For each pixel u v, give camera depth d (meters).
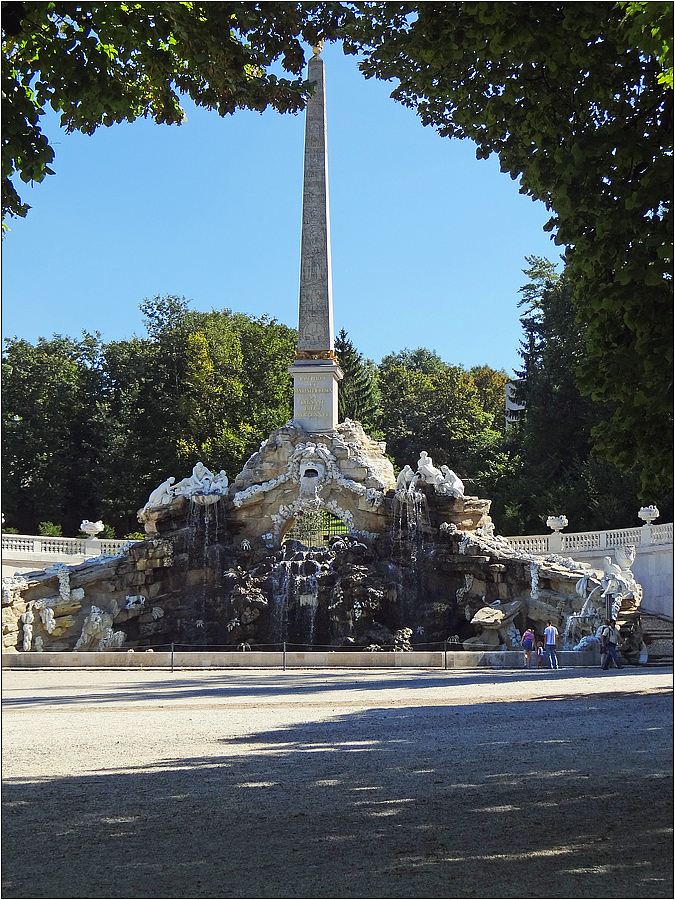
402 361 147.00
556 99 18.09
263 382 101.56
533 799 13.49
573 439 81.50
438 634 53.19
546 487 78.56
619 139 15.84
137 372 101.00
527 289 94.12
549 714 22.59
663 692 27.27
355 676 36.19
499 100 18.97
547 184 17.36
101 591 56.94
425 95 21.17
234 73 18.42
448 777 15.30
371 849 11.06
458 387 116.31
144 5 17.77
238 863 10.64
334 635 52.25
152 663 43.34
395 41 20.20
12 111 16.77
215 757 17.66
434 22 17.94
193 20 17.77
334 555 55.25
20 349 96.75
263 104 20.12
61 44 17.48
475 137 20.83
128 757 17.89
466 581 54.09
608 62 17.06
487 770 15.84
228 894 9.55
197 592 56.69
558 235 16.59
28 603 55.03
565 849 10.90
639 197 15.11
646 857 10.51
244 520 59.16
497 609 52.38
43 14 16.45
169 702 26.67
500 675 35.81
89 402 98.75
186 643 54.78
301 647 52.16
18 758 17.89
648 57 16.95
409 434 113.31
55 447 94.19
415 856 10.73
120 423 96.06
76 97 17.73
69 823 12.75
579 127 17.86
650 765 15.97
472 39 17.81
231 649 52.88
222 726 21.69
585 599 49.06
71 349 102.88
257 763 16.92
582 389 16.58
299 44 20.56
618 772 15.39
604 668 39.69
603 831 11.64
